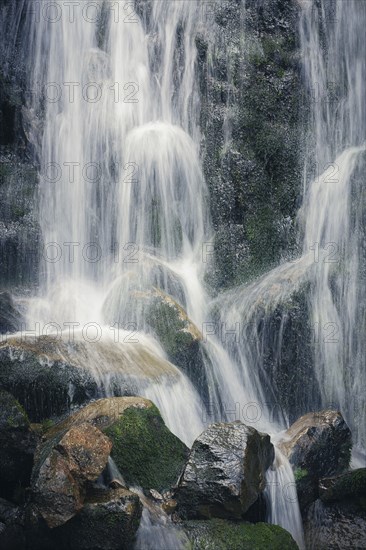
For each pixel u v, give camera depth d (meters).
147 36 11.95
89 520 6.73
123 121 11.54
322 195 11.37
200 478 7.31
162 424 7.98
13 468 7.32
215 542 6.98
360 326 10.83
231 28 11.75
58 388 8.34
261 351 10.36
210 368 9.59
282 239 11.14
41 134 11.32
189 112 11.61
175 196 11.28
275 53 11.69
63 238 11.04
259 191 11.24
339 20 12.09
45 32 11.84
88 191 11.23
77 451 6.99
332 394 10.55
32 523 6.73
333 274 10.88
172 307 9.59
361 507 8.22
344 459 9.12
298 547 7.41
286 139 11.45
